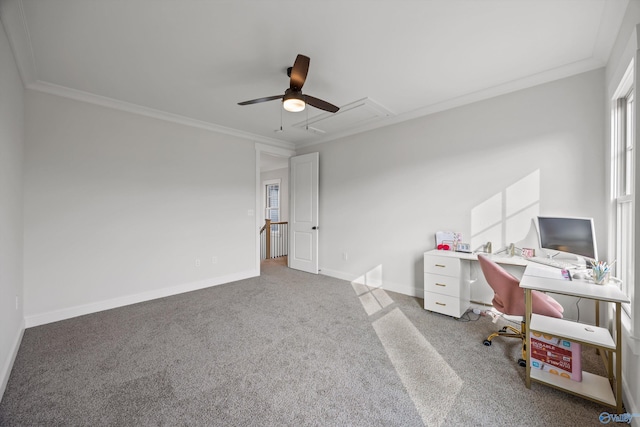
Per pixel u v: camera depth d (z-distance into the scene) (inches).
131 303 127.6
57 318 107.9
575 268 83.2
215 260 159.9
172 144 142.6
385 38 78.9
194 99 121.0
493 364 77.8
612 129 81.2
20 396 64.1
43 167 105.6
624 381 63.5
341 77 101.7
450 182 125.0
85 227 115.6
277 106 129.3
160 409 60.4
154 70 96.2
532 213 103.6
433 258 115.3
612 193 81.4
